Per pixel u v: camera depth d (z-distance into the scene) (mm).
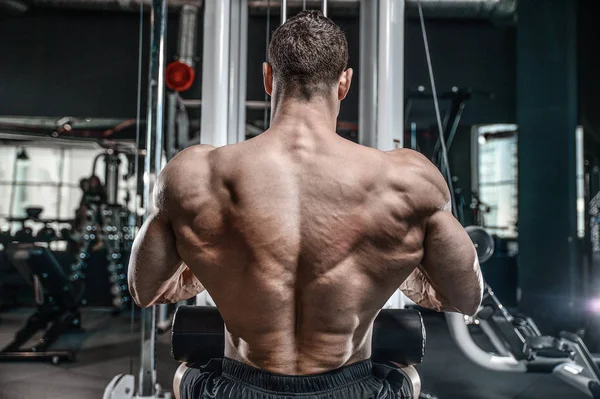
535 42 5121
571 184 4836
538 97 5090
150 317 1765
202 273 696
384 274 680
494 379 2930
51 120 7180
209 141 1590
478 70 6000
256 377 697
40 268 3520
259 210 671
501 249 6617
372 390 718
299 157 691
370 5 1681
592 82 5324
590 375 2275
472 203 5566
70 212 9531
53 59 6199
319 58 725
